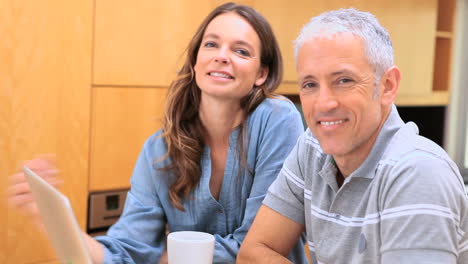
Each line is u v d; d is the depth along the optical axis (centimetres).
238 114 164
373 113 115
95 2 236
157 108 257
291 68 290
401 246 107
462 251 111
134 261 151
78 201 240
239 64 156
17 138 223
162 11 253
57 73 230
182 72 165
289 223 143
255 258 142
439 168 109
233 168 161
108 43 241
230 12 161
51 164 135
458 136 372
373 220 116
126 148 251
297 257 159
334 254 125
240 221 163
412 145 114
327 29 113
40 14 224
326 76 113
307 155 137
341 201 124
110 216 250
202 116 162
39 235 229
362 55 112
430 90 351
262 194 159
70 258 109
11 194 129
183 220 162
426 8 342
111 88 244
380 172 116
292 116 165
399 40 331
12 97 221
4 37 217
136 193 163
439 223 105
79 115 237
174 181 161
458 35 370
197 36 163
